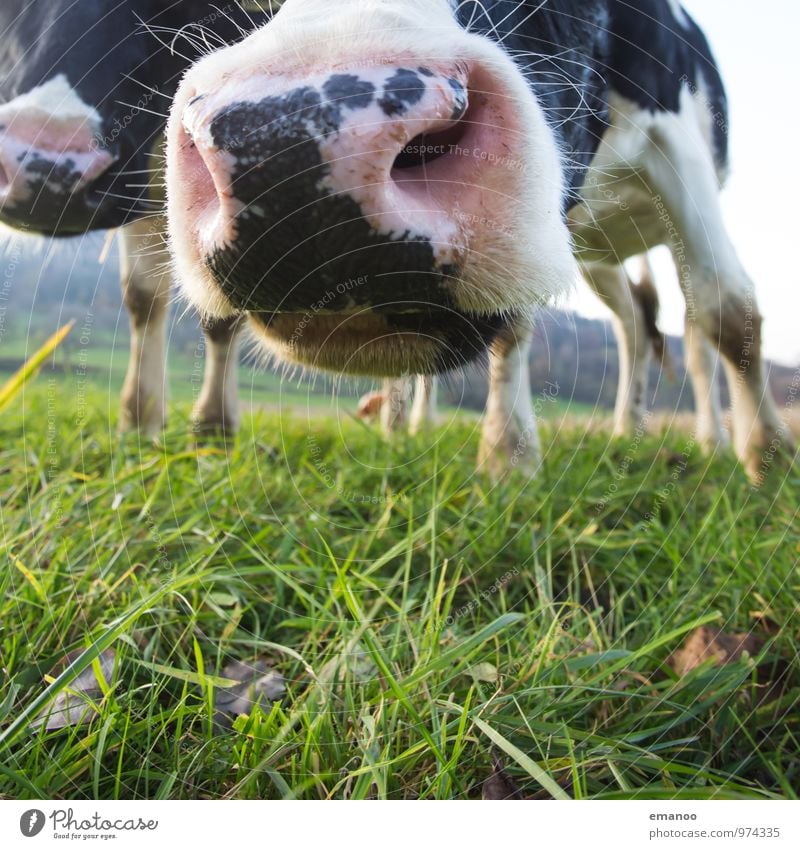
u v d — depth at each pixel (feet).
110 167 7.39
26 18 7.23
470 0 5.95
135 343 9.57
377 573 6.45
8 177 6.91
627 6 7.79
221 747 4.01
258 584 6.08
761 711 4.47
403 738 4.11
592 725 4.47
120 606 5.32
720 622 5.45
